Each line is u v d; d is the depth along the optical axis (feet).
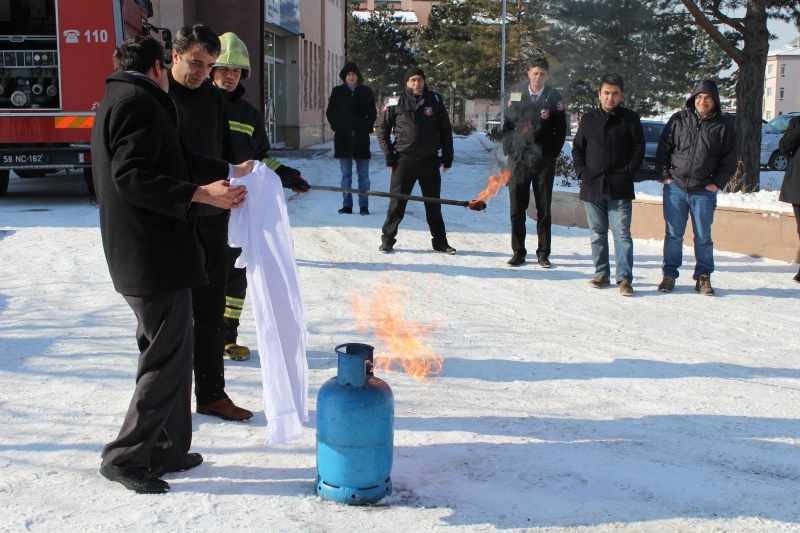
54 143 37.09
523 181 26.55
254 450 12.36
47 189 45.16
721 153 23.09
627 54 68.90
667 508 10.64
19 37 36.19
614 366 17.06
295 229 32.71
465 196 45.24
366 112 36.42
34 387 14.84
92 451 12.07
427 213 28.60
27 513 10.03
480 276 25.54
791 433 13.47
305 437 12.93
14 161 36.11
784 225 28.04
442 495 10.84
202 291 13.37
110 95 10.33
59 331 18.48
